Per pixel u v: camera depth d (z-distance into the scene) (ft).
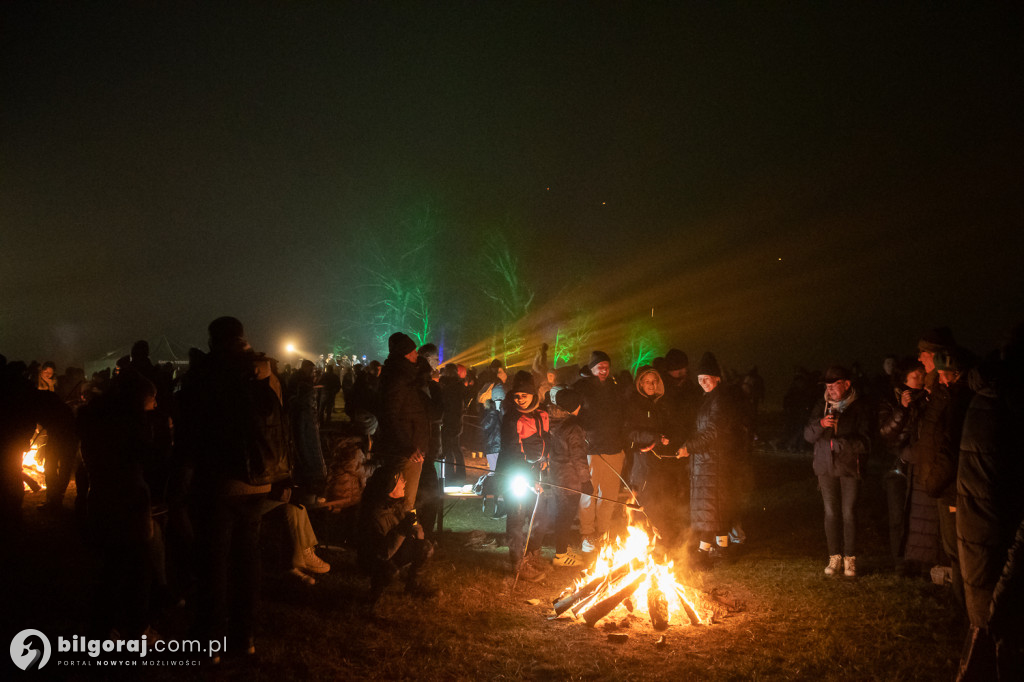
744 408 26.09
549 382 32.37
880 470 47.88
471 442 45.47
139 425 16.31
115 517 16.05
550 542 29.45
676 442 28.58
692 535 26.91
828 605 20.40
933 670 15.98
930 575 22.94
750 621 19.33
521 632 18.52
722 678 15.87
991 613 11.86
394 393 20.35
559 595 21.57
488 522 33.40
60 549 25.29
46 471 31.55
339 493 26.53
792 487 41.91
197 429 16.06
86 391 32.63
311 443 22.44
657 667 16.46
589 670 16.16
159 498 18.26
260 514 16.60
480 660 16.76
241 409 16.08
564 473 24.26
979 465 12.87
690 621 19.26
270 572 22.65
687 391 29.89
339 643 17.35
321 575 22.48
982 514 12.80
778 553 27.40
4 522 21.09
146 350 29.78
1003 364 12.93
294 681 15.34
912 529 22.21
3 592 20.11
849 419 23.54
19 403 21.59
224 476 16.03
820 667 16.29
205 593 16.06
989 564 12.70
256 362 16.48
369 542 19.84
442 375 43.65
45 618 18.37
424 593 20.81
